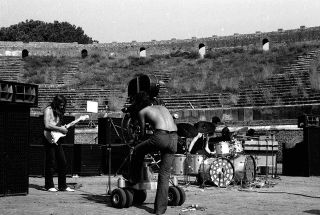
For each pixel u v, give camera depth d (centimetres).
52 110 1012
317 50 4712
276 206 785
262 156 1579
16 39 9300
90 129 3353
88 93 4356
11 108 861
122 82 4841
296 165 1639
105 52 6153
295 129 2789
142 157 727
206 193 1005
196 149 1180
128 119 757
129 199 734
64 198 862
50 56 6016
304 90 3522
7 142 858
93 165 1562
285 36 5534
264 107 3266
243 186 1151
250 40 5750
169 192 774
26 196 882
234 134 1233
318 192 1044
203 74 4850
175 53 6031
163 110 713
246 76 4388
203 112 3466
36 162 1466
